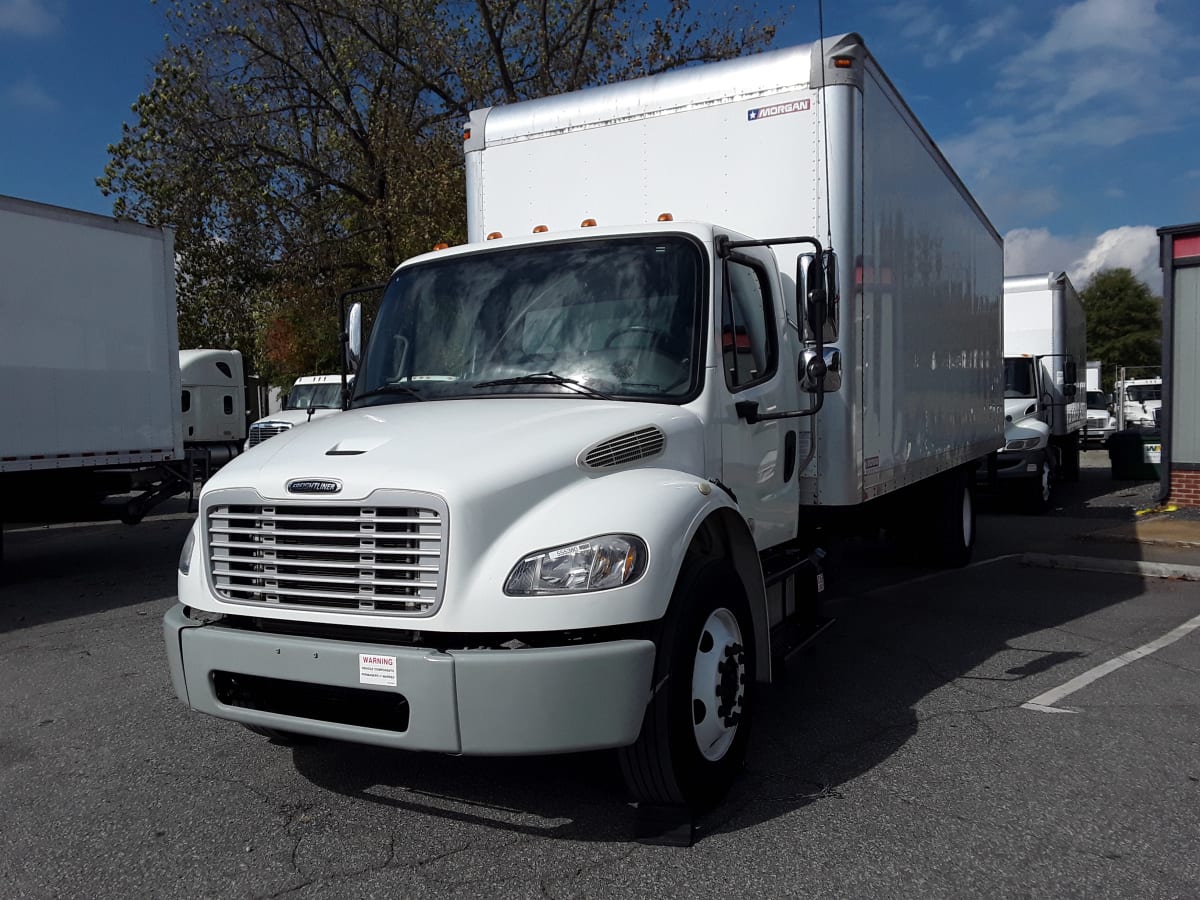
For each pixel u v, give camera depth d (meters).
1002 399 11.81
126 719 5.43
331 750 4.82
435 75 24.23
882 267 6.22
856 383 5.64
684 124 5.79
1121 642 6.90
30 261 9.53
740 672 4.20
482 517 3.41
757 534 4.89
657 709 3.59
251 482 3.74
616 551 3.42
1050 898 3.29
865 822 3.90
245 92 24.30
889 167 6.36
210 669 3.75
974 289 9.66
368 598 3.48
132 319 10.70
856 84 5.48
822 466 5.58
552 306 4.73
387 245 21.36
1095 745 4.80
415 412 4.31
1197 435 13.36
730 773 4.08
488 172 6.42
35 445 9.59
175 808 4.14
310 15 24.33
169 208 23.50
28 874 3.56
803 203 5.50
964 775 4.41
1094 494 17.41
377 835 3.82
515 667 3.25
